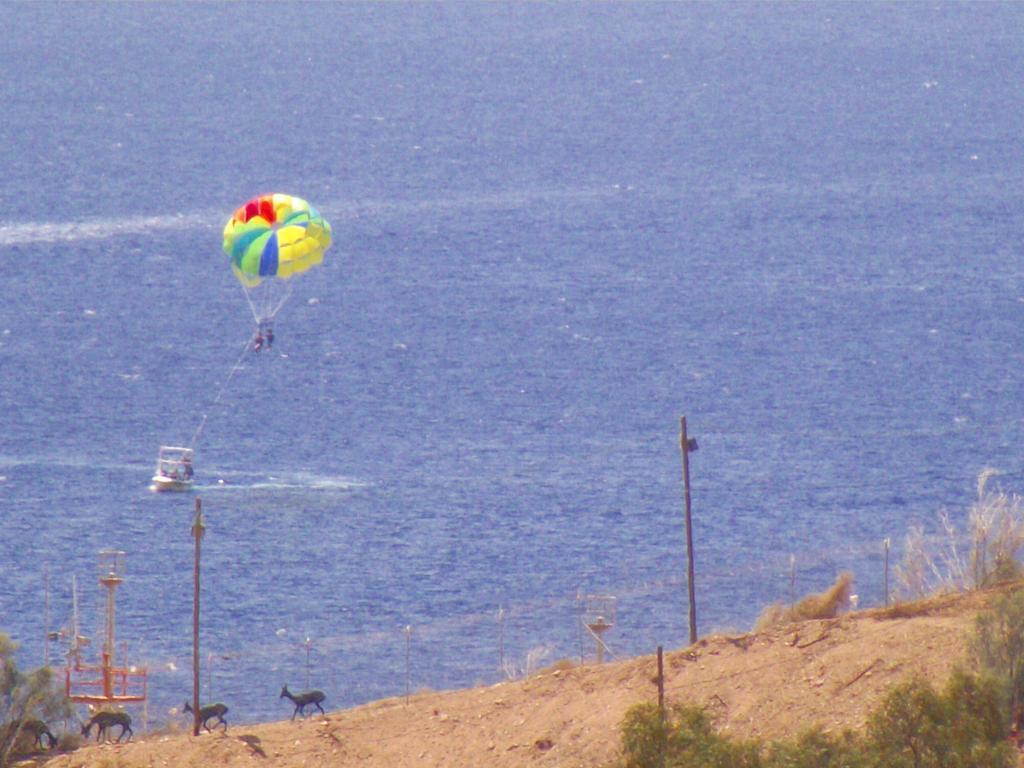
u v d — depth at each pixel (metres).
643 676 167.12
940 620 166.75
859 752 118.62
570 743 158.75
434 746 163.62
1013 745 137.12
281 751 166.25
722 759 119.44
